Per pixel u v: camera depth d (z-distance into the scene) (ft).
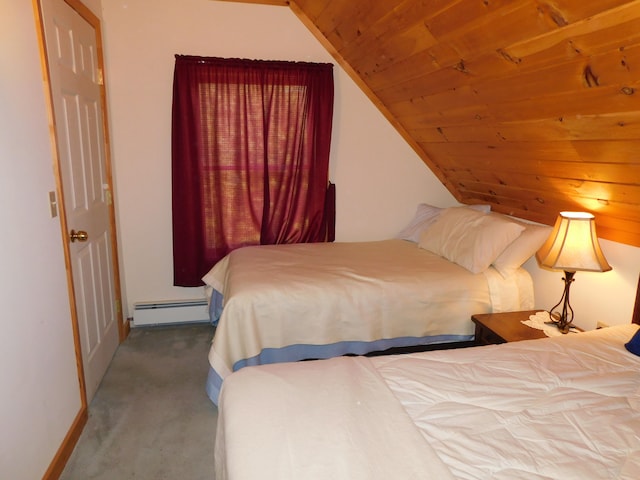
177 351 9.41
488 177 9.40
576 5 4.39
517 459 3.49
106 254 8.89
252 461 3.38
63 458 5.95
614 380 4.64
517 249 8.30
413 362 4.97
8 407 4.61
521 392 4.41
